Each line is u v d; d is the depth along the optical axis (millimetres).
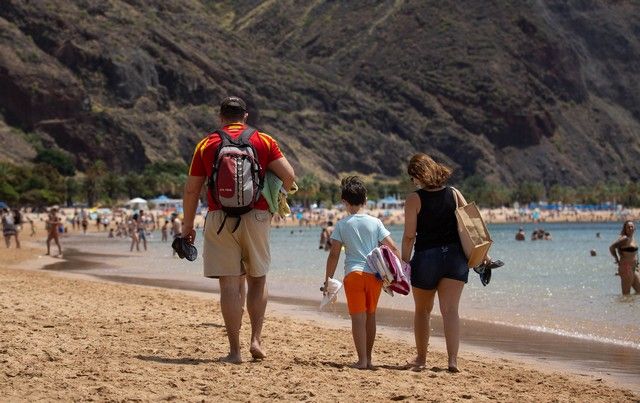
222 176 13812
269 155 14227
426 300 15297
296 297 34906
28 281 32781
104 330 18469
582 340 22219
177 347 16453
